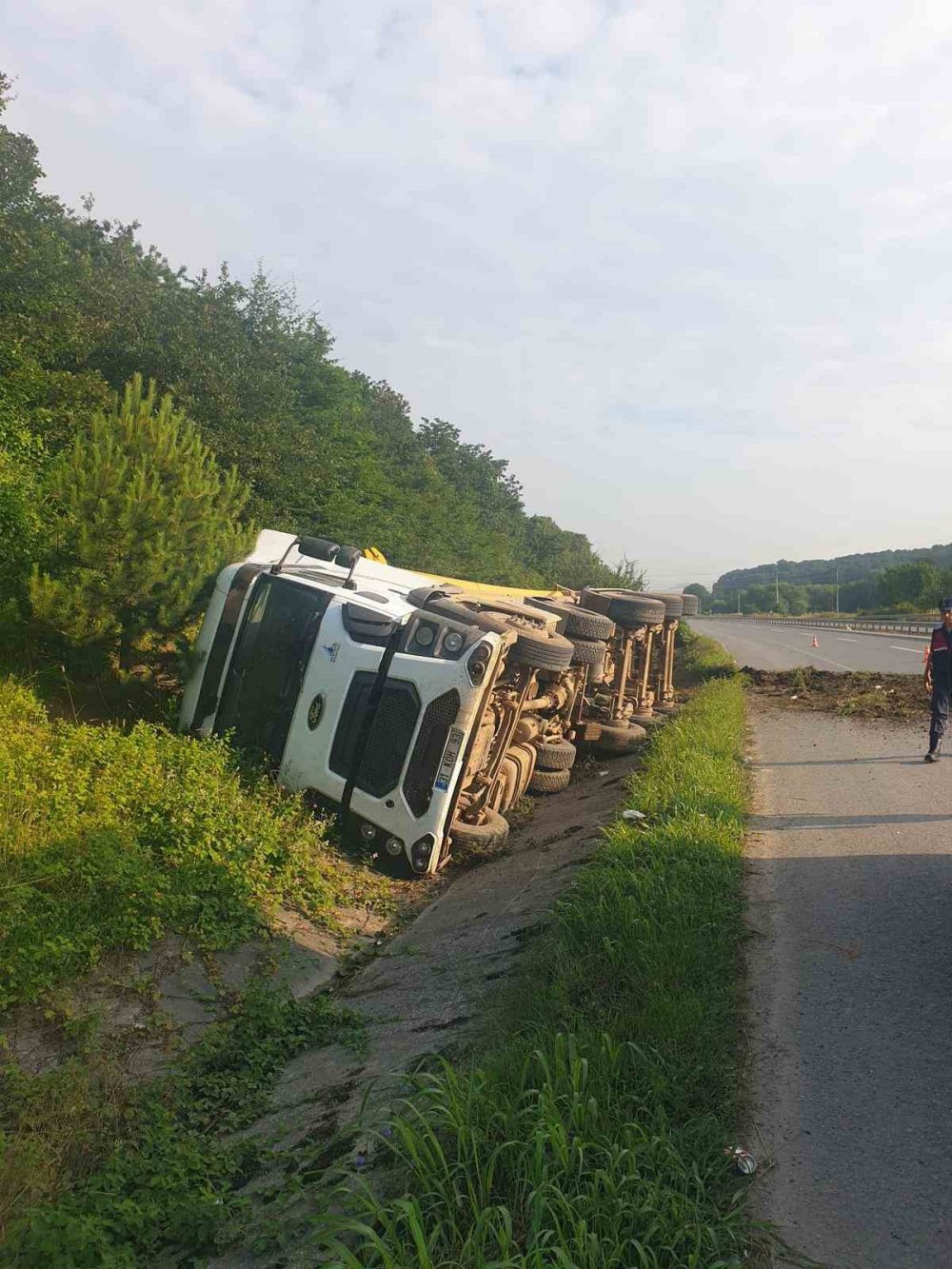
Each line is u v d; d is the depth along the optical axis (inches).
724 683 781.9
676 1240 119.4
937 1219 128.2
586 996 191.8
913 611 3265.3
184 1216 146.6
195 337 894.4
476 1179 133.6
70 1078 181.8
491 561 1627.7
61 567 385.7
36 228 842.2
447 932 272.7
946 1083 161.5
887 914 242.1
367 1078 187.6
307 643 342.3
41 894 229.9
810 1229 127.0
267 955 250.1
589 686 564.4
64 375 666.2
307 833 308.2
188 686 362.6
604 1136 136.7
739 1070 166.4
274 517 783.7
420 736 320.2
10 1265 133.4
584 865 288.7
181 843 275.6
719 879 257.3
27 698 347.9
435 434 2518.5
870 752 484.1
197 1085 194.2
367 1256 125.2
